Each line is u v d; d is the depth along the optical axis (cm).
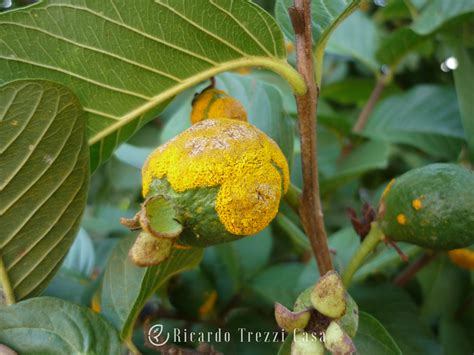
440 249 15
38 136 13
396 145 35
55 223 14
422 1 27
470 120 19
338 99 36
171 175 12
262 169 12
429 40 28
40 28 13
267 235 25
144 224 11
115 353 14
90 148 15
